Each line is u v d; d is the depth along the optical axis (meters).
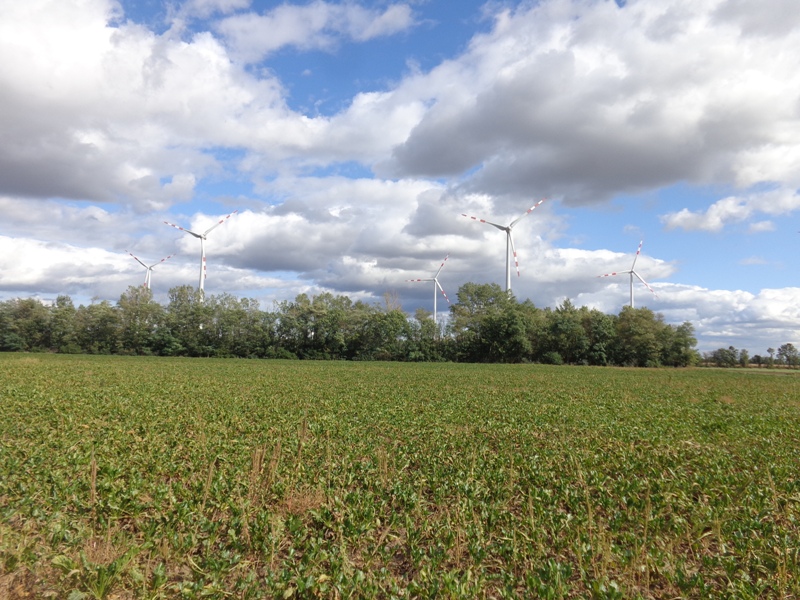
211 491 11.55
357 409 26.69
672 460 15.72
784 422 24.22
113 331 113.62
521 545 9.23
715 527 9.62
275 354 113.75
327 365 81.50
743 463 15.30
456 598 7.38
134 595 7.74
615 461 15.39
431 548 8.86
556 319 108.62
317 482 12.55
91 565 7.98
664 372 75.06
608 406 29.83
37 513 10.09
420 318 129.12
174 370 56.69
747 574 8.34
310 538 9.52
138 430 19.25
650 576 8.54
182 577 8.34
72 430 18.58
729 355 125.81
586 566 8.62
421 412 26.38
